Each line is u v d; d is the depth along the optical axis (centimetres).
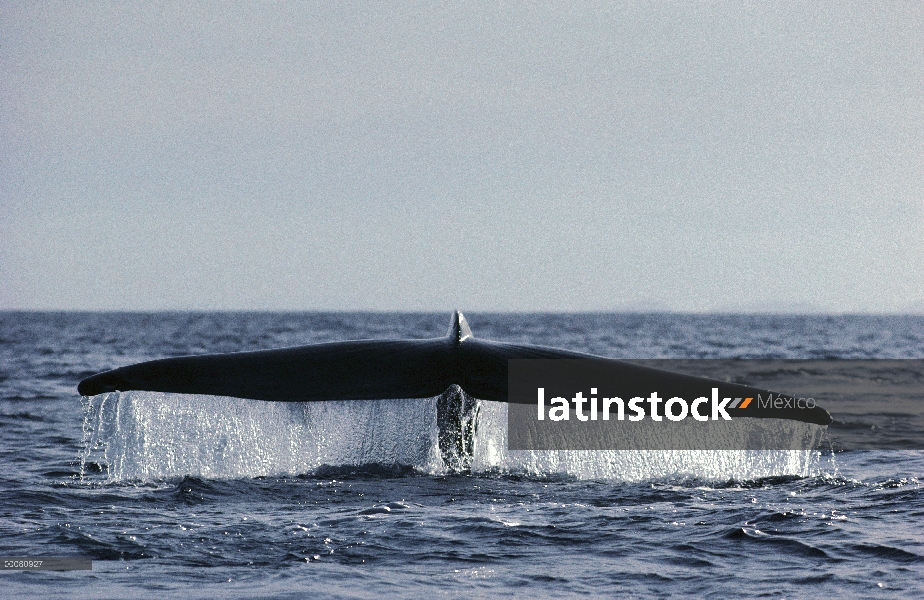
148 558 3098
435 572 2983
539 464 4381
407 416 4328
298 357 3891
